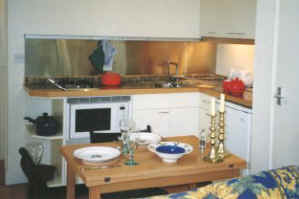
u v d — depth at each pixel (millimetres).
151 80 5383
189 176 2842
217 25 4922
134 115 4711
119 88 4691
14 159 4746
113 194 3236
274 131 3660
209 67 5637
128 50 5207
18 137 4738
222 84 5137
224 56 5492
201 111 4926
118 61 5188
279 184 2357
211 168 2840
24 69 4703
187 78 5453
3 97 5723
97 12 4941
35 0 4676
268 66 3709
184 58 5484
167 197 2133
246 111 4078
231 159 2988
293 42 3404
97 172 2658
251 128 4008
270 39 3674
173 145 3090
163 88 4777
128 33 5117
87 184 2559
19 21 4641
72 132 4441
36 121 4434
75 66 4980
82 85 4766
